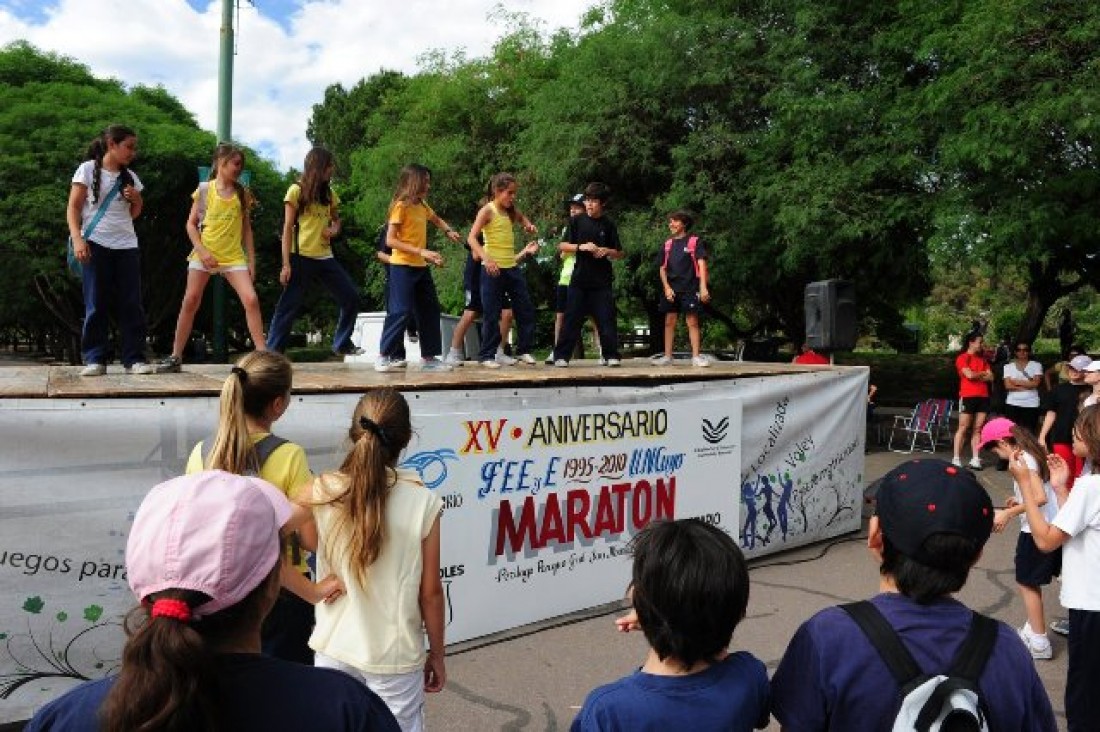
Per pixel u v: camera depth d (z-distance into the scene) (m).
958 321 49.41
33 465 3.87
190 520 1.34
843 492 7.84
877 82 14.62
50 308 24.42
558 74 20.16
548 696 4.39
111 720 1.20
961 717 1.65
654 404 5.96
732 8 15.81
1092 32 10.20
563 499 5.46
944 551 1.81
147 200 22.67
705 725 1.74
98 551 4.02
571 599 5.55
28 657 3.87
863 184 13.45
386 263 6.41
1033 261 13.25
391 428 2.83
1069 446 7.93
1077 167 12.10
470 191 20.42
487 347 7.01
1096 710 3.35
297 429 4.51
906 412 19.03
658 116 16.19
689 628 1.77
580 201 7.58
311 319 40.72
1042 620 4.89
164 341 33.06
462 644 5.01
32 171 20.39
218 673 1.29
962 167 12.48
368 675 2.74
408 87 24.25
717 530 1.89
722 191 15.52
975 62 10.96
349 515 2.76
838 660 1.80
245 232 5.74
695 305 8.19
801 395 7.31
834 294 8.22
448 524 4.90
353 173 23.30
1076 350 13.20
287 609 3.08
